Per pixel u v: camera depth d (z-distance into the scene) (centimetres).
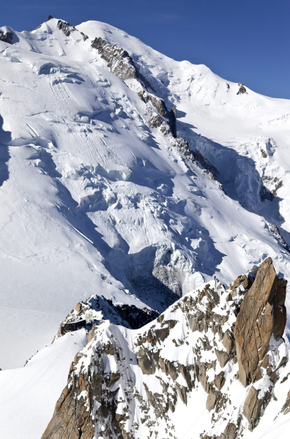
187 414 2795
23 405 3531
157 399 2911
